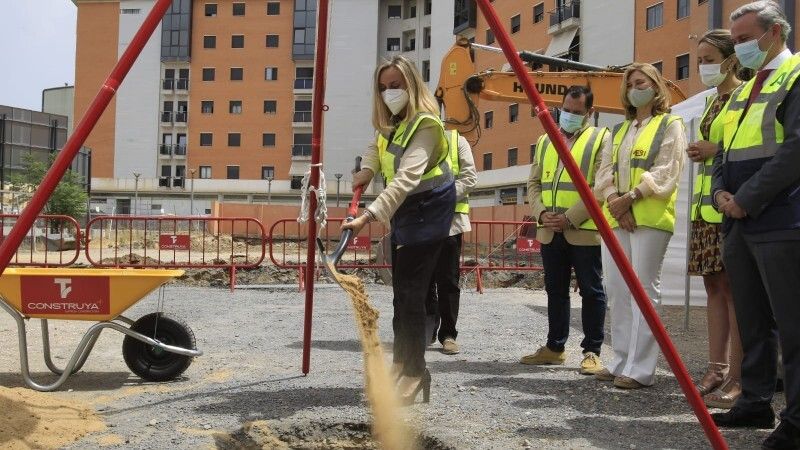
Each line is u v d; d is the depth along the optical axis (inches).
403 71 149.9
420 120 147.5
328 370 200.7
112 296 171.9
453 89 398.9
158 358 184.7
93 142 2250.2
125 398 165.2
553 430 141.3
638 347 180.4
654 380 184.5
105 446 128.6
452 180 153.4
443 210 150.3
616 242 109.3
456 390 177.3
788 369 122.6
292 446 141.0
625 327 185.8
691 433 139.2
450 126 395.2
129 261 538.0
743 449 128.0
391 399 147.4
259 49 2229.3
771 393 140.3
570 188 203.5
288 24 2218.3
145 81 2249.0
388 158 151.2
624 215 178.2
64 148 111.7
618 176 185.8
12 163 1785.2
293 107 2215.8
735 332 161.0
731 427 142.6
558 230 202.1
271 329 285.4
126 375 192.5
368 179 164.7
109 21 2256.4
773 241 122.8
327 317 325.7
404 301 151.8
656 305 179.2
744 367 141.7
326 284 492.7
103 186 2240.4
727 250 137.6
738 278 136.6
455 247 236.7
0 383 179.5
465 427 143.3
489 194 1704.0
